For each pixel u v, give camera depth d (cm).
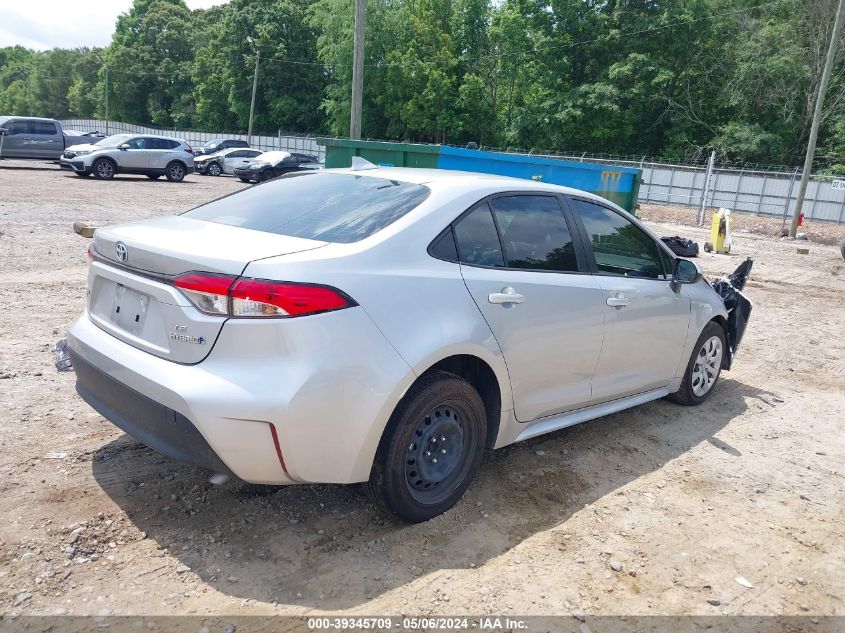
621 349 423
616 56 4550
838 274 1393
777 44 4097
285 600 269
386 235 309
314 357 268
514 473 394
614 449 441
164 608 259
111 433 402
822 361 708
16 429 397
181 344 276
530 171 969
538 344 360
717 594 294
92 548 291
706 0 4281
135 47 8050
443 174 392
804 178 2197
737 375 638
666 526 348
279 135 5466
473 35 5253
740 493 393
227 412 260
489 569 298
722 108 4400
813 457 453
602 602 282
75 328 338
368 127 5247
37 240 1036
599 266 413
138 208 1519
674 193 3497
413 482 319
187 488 345
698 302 497
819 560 328
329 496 349
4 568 274
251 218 342
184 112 7750
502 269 349
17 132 2553
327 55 5003
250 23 5906
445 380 313
